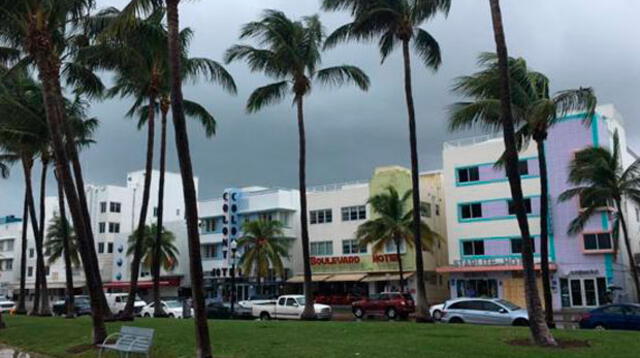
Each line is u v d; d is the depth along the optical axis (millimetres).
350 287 54781
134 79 27516
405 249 51188
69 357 16234
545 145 45188
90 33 23578
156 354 15211
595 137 42906
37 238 36438
